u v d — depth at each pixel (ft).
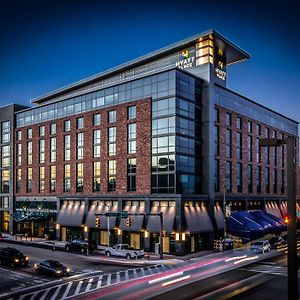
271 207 239.09
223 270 118.52
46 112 234.99
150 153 171.73
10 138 261.44
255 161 224.74
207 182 177.37
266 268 121.80
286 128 269.85
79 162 208.03
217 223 176.04
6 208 259.19
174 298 82.89
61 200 214.28
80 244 162.20
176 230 156.35
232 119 202.69
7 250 130.93
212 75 184.34
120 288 93.61
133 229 170.81
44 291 92.12
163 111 169.58
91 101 204.95
